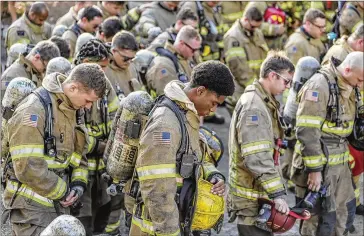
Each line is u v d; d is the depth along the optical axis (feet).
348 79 23.41
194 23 33.63
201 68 16.71
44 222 18.84
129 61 26.73
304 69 25.40
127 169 17.37
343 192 24.86
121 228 28.07
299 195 25.07
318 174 23.48
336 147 24.11
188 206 16.72
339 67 23.63
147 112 17.10
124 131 17.17
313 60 25.48
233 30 38.40
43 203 18.83
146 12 41.37
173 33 33.73
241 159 21.53
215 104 16.93
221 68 16.75
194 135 16.66
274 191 20.70
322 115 23.34
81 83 18.08
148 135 16.12
